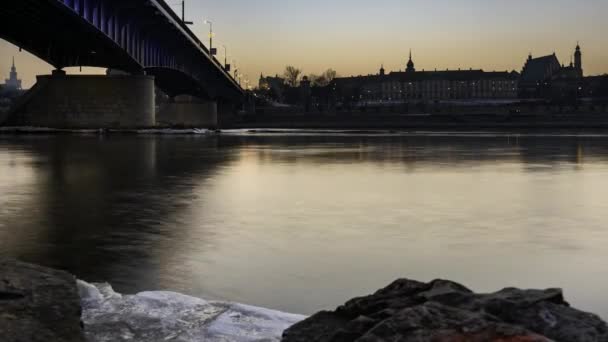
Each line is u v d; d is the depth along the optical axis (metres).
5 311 4.03
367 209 18.05
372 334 3.28
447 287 3.85
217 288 9.18
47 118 97.94
